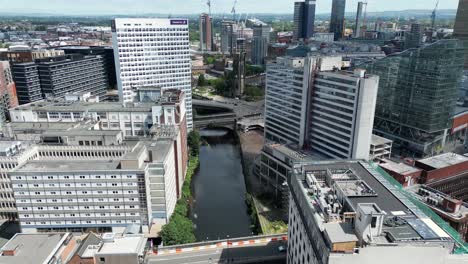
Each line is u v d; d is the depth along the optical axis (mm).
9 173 140375
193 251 130250
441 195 140750
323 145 191250
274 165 196625
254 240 136000
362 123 167000
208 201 193500
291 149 197875
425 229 78250
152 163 149000
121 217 149375
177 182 180000
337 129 179750
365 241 73938
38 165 148250
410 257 71312
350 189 97000
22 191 143375
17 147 157875
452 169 170375
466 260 71500
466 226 127938
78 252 103875
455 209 129250
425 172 163250
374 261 71812
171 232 144000
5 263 99375
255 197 189250
